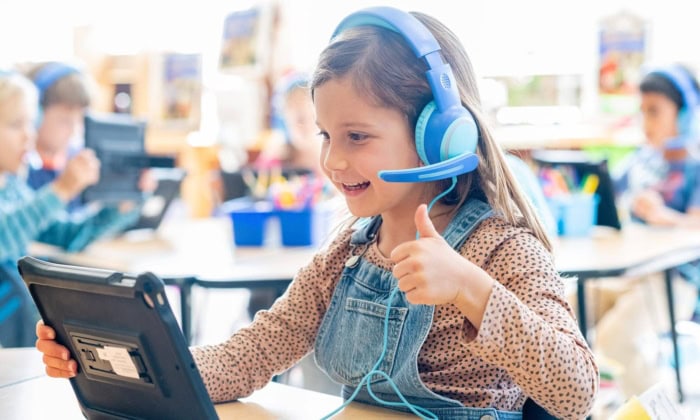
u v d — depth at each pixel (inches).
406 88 37.7
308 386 89.8
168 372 31.9
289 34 172.2
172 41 191.8
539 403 34.9
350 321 41.3
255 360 42.5
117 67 178.9
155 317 30.8
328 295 43.9
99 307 33.0
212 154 169.0
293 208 91.2
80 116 117.6
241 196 116.4
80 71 119.9
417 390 37.8
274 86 166.2
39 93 114.4
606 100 154.0
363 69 37.7
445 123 37.3
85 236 96.7
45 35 200.7
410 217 41.2
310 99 42.3
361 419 37.6
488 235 39.0
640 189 123.2
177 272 75.3
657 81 123.0
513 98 157.8
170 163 101.2
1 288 91.4
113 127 101.7
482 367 38.0
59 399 41.1
